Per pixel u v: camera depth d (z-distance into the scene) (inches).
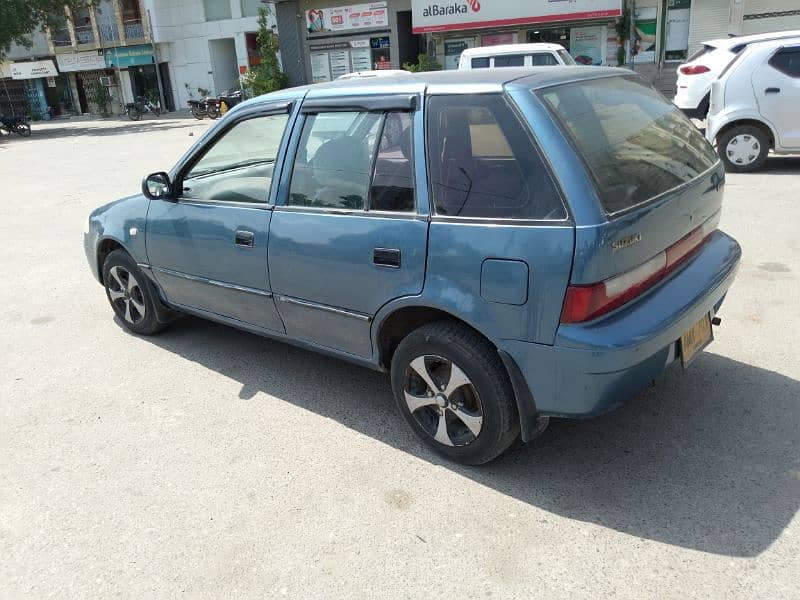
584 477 122.5
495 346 114.5
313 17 996.6
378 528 112.6
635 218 106.3
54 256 297.9
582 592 96.5
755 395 144.7
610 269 103.0
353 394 159.3
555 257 102.5
